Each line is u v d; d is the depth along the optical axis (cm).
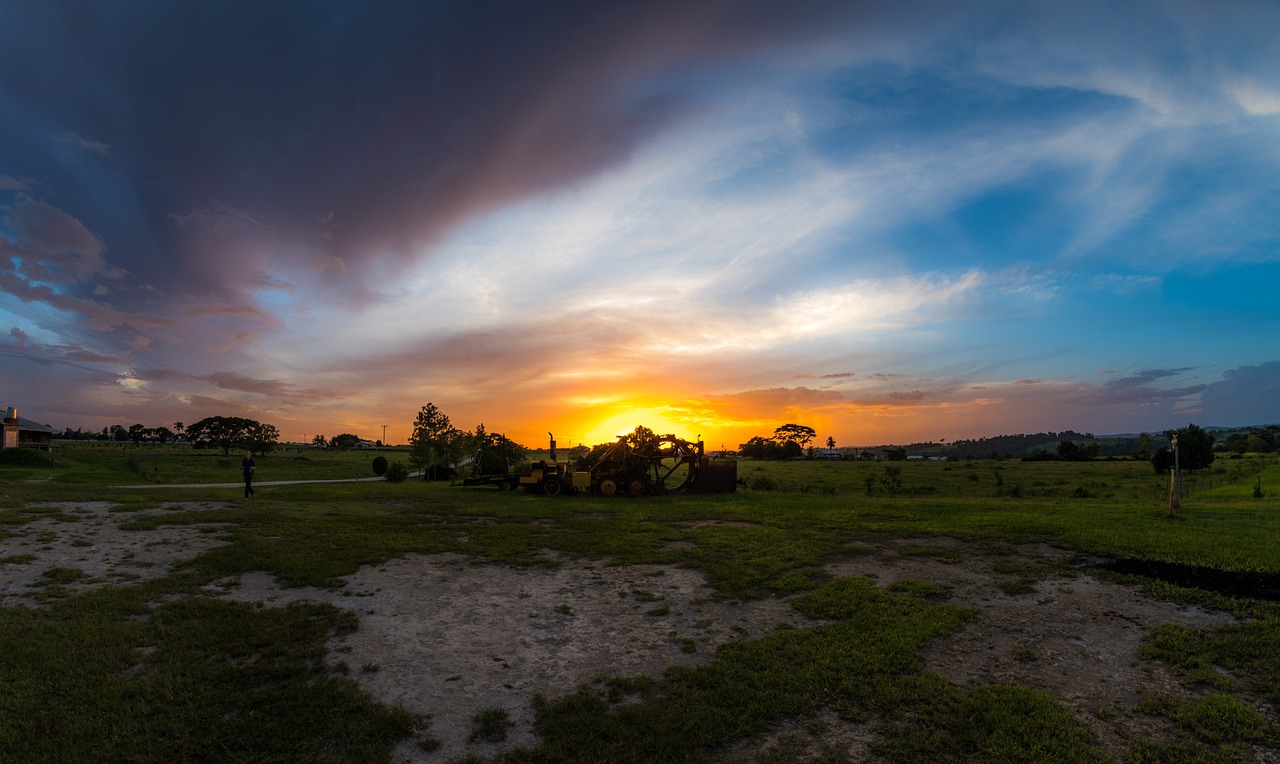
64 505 1759
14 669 648
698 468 2961
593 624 840
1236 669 657
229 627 782
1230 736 534
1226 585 930
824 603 902
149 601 894
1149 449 10044
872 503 2216
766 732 556
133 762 502
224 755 514
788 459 13188
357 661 707
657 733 547
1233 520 1527
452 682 659
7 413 5788
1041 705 582
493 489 3183
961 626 805
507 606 914
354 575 1080
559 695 629
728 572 1083
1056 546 1251
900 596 927
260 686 636
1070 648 731
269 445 9894
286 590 977
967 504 2150
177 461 6531
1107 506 2047
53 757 502
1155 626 791
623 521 1753
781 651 727
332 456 10325
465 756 518
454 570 1127
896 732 550
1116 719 570
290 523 1585
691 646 752
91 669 656
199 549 1230
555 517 1853
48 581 971
